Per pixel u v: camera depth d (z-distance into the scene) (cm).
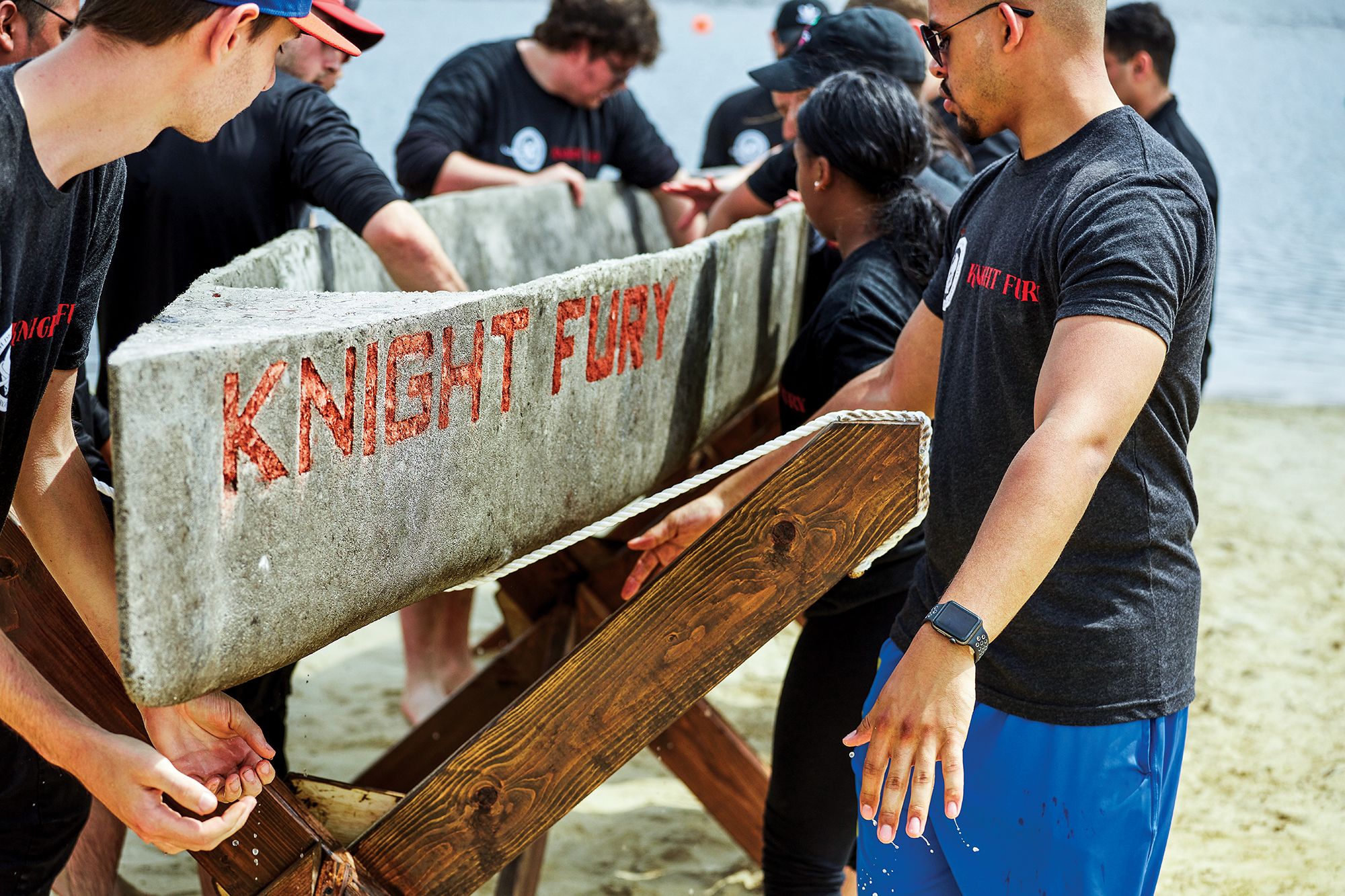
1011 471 132
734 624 147
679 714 150
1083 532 154
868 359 217
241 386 118
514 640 291
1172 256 140
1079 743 155
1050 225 151
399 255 256
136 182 251
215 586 120
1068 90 156
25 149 118
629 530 268
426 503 146
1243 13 5778
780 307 282
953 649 128
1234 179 1664
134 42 120
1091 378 134
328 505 131
